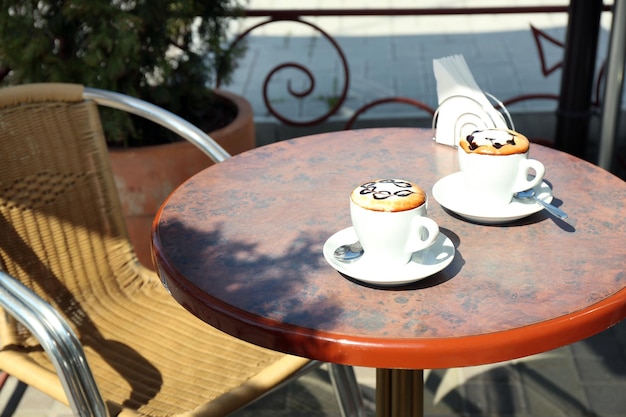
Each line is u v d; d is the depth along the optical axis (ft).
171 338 5.11
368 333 3.20
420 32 19.12
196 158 7.82
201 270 3.73
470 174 4.11
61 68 7.84
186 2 8.16
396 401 4.39
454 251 3.73
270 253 3.86
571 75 9.86
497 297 3.40
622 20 7.93
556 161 4.83
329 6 21.42
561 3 20.75
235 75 16.25
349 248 3.80
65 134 5.58
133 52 7.80
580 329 3.24
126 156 7.59
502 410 6.68
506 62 16.58
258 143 12.65
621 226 3.97
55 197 5.49
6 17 7.64
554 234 3.92
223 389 4.57
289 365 4.64
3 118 5.25
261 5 21.62
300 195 4.49
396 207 3.43
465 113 5.00
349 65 16.76
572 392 6.88
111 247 5.79
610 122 8.36
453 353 3.12
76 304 5.47
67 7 7.53
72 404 4.12
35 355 4.91
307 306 3.41
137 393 4.56
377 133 5.45
